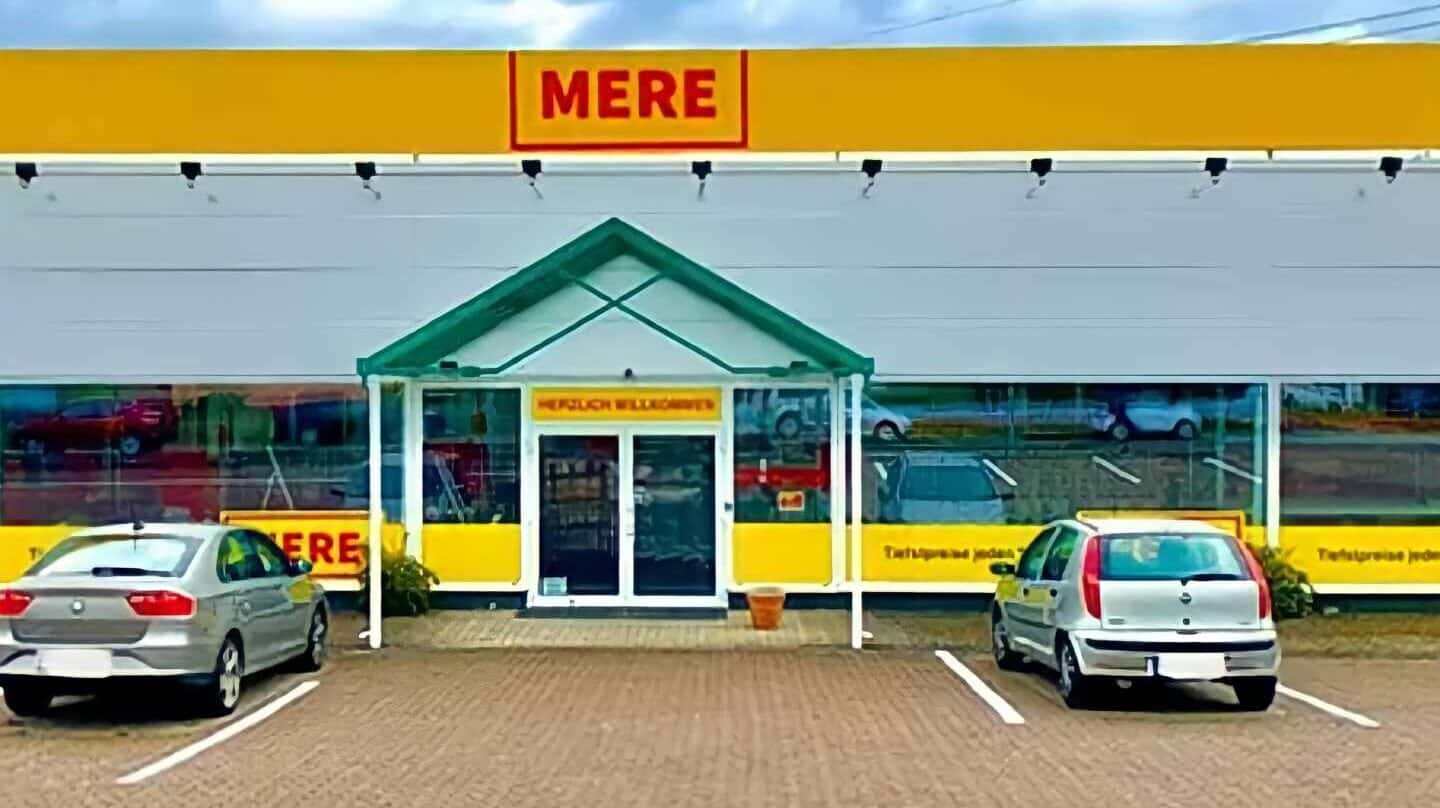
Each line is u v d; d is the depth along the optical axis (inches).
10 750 441.4
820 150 775.7
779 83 775.7
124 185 753.6
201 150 781.3
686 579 753.0
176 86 781.9
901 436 753.0
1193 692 542.6
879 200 751.7
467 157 753.0
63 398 757.9
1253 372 752.3
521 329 737.6
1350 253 753.6
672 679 569.6
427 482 756.6
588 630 690.8
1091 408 754.2
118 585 464.8
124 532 507.5
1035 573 557.6
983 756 433.1
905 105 779.4
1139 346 753.0
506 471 754.8
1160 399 754.8
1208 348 753.0
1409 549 752.3
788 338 673.6
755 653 631.8
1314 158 752.3
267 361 753.6
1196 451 753.6
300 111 780.0
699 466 753.6
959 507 751.7
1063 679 511.5
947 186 752.3
